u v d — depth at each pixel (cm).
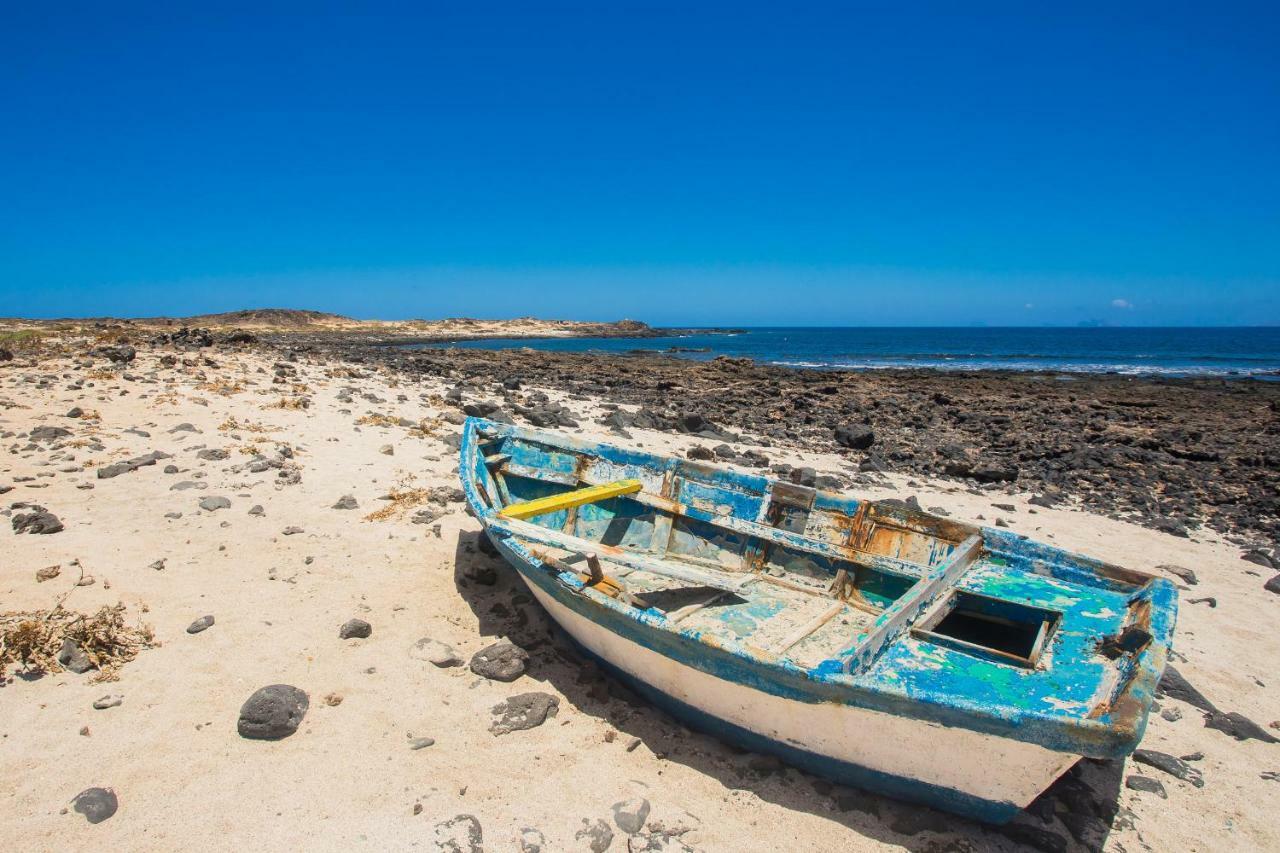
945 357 6206
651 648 498
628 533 787
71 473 892
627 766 476
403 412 1449
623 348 7325
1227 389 3052
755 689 453
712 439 1595
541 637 620
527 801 441
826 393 2708
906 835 432
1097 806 459
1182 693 597
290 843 398
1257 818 460
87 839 392
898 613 491
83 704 492
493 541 651
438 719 508
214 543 736
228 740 472
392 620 627
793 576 693
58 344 1938
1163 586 524
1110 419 2228
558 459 851
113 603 608
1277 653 686
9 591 607
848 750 443
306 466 996
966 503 1189
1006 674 461
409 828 413
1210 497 1330
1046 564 592
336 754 467
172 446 1031
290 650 571
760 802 452
